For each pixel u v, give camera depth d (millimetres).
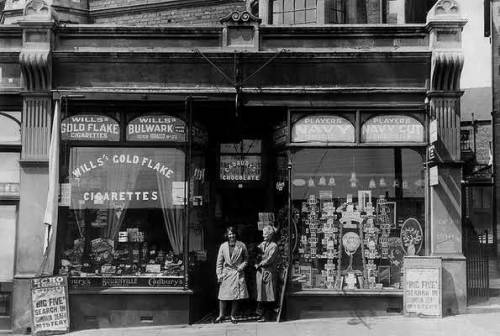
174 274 10344
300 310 10359
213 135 11680
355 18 12102
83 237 10469
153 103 10516
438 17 10273
